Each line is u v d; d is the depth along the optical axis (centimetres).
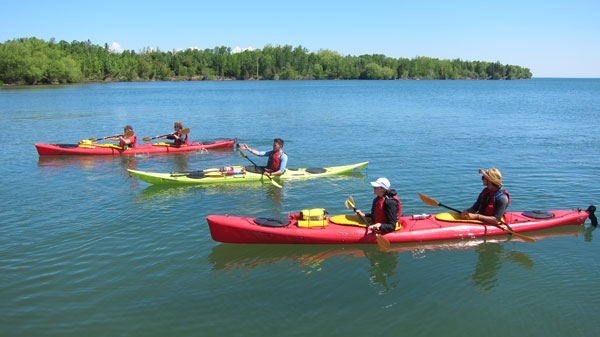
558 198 976
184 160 1436
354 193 1035
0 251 710
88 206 937
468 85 10706
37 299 576
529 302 575
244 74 14138
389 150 1577
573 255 709
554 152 1506
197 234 790
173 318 539
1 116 2734
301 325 527
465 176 1172
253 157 1494
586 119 2586
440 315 549
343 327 524
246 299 582
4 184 1112
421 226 773
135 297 584
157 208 925
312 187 1084
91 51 12731
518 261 693
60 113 2958
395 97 5009
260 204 954
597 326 523
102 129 2197
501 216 762
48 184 1113
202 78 13875
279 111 3153
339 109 3319
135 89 7194
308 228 751
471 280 634
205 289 606
